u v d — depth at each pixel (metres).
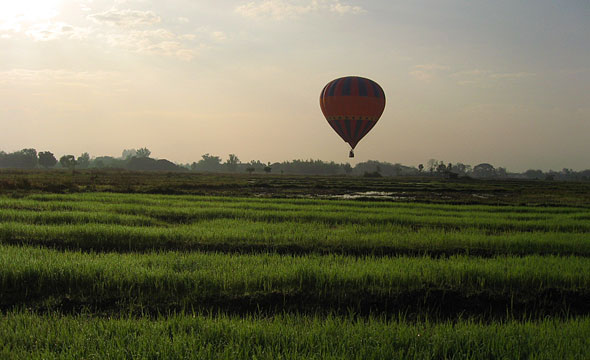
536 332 6.86
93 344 6.06
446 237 14.52
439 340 6.42
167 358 5.68
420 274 9.52
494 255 12.65
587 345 6.29
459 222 18.78
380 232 15.70
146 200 25.11
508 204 31.97
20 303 8.20
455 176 103.25
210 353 5.80
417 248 13.30
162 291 8.60
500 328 6.99
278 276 9.25
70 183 39.22
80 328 6.65
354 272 9.54
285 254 12.60
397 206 26.44
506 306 8.71
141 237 13.63
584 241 14.02
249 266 9.88
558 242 13.75
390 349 6.07
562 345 6.33
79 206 20.91
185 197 28.66
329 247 13.26
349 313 7.94
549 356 5.98
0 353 5.73
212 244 13.34
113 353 5.76
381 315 8.09
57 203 21.53
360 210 22.89
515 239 14.20
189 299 8.30
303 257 11.51
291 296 8.59
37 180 45.59
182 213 19.84
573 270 10.12
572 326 7.11
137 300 8.25
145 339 6.14
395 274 9.45
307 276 9.30
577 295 9.12
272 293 8.60
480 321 7.34
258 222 17.39
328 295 8.71
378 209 23.27
